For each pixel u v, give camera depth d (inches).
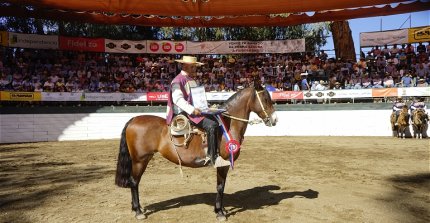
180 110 232.2
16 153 569.0
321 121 844.0
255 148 605.9
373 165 428.5
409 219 228.5
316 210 248.8
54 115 804.0
